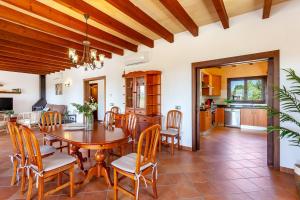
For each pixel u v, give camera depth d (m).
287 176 2.74
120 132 2.68
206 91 7.33
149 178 2.62
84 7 2.76
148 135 1.98
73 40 4.00
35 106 8.55
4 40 4.10
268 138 3.15
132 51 5.09
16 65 6.62
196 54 3.93
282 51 2.91
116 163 2.11
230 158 3.55
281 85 2.91
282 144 2.92
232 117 7.25
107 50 5.02
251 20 3.21
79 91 7.21
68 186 2.43
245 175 2.78
